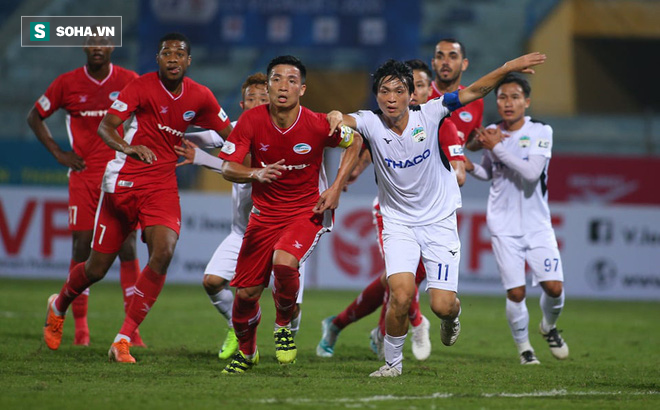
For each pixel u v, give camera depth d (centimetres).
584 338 3416
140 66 7050
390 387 1869
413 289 2011
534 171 2527
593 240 5456
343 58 7194
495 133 2556
